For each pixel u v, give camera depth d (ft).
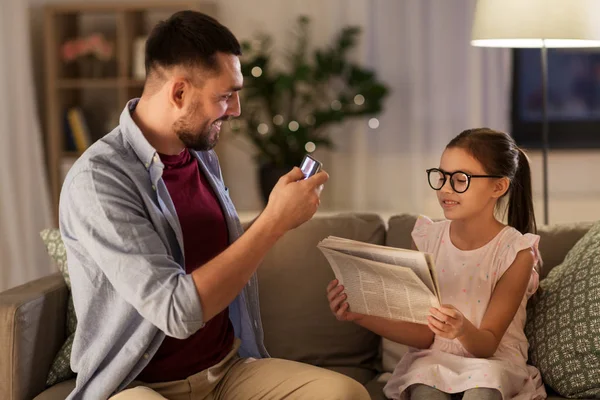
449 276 6.22
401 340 6.09
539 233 6.94
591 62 13.89
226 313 5.91
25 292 6.11
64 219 5.25
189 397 5.44
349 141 13.96
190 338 5.48
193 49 5.19
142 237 4.98
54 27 13.52
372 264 5.41
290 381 5.40
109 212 4.97
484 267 6.10
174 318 4.82
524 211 6.49
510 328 6.08
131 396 4.91
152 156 5.29
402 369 6.16
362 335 6.95
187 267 5.52
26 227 13.37
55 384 6.14
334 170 14.07
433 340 6.13
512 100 14.10
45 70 14.35
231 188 14.43
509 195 6.50
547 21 8.31
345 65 13.55
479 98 13.42
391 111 13.78
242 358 5.93
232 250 5.00
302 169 5.35
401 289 5.44
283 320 6.95
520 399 5.68
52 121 13.61
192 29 5.24
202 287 4.85
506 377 5.58
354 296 5.82
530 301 6.40
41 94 14.39
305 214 5.16
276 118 13.23
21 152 13.37
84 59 13.78
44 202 13.51
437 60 13.51
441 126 13.60
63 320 6.47
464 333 5.51
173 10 13.57
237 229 5.98
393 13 13.61
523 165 6.44
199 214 5.61
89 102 14.47
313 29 14.01
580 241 6.56
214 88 5.25
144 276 4.86
